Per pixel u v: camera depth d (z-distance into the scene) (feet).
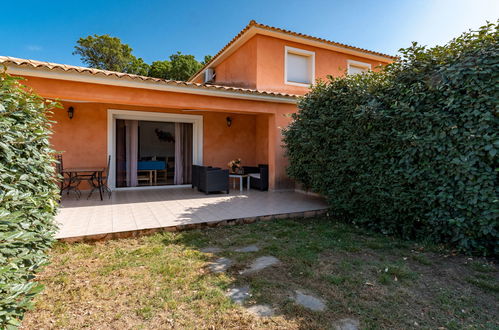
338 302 8.44
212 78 42.75
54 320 7.50
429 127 12.40
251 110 26.84
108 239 14.06
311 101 19.95
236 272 10.50
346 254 12.32
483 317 7.68
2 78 8.34
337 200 17.79
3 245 6.09
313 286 9.41
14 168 7.95
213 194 27.12
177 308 8.12
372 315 7.78
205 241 14.05
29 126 8.59
